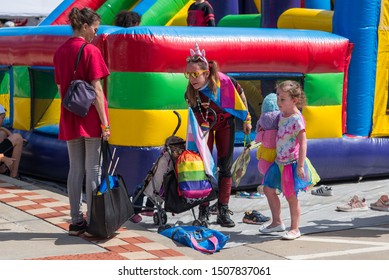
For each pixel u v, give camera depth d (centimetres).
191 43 1597
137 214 1441
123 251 1203
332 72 1827
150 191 1395
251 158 1706
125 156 1582
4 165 1869
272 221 1395
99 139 1272
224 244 1284
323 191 1731
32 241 1249
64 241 1256
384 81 1917
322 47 1791
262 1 2266
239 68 1673
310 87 1789
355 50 1877
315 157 1803
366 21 1867
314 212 1572
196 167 1323
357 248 1284
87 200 1293
